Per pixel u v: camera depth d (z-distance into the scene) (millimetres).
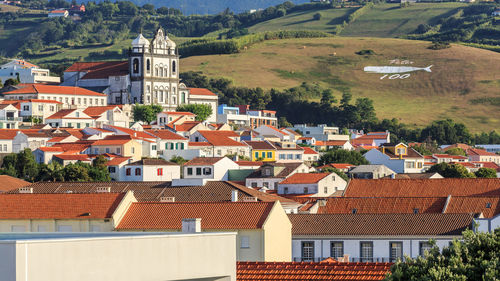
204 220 139375
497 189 199750
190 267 66312
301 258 154375
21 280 55375
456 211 177000
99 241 60188
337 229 154875
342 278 94188
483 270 78438
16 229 145000
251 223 137250
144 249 63156
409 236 152375
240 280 95688
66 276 58031
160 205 144875
